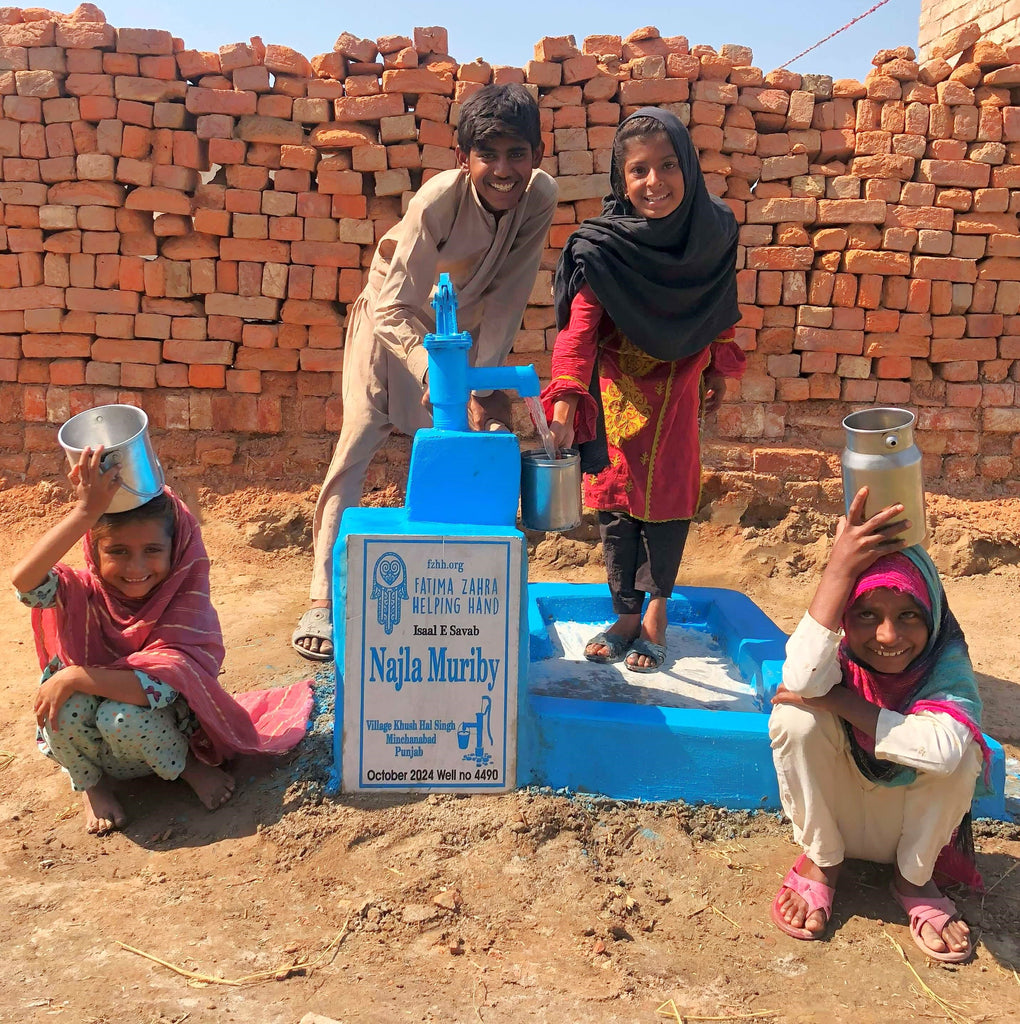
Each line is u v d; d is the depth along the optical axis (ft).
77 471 8.80
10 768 10.80
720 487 20.45
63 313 20.07
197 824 9.43
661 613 11.84
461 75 19.67
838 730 8.06
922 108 20.38
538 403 10.02
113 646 9.64
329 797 9.51
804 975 7.43
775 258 20.43
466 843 8.87
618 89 20.11
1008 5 22.25
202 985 7.04
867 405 20.99
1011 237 20.58
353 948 7.53
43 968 7.20
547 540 20.12
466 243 12.75
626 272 10.69
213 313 20.12
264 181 19.90
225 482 20.57
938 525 20.16
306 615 14.12
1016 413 21.12
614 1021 6.82
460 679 9.44
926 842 7.90
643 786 9.76
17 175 19.53
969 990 7.31
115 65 19.33
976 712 7.80
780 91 20.27
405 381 13.73
